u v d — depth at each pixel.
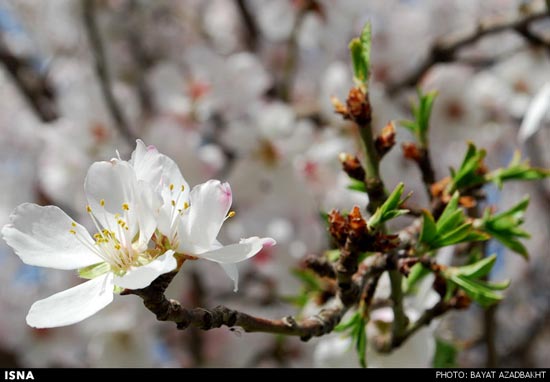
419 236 2.29
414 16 8.03
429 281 2.73
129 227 1.86
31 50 8.73
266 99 6.73
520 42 7.43
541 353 8.95
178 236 1.80
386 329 2.80
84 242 1.87
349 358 2.83
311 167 5.87
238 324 1.84
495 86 6.14
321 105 5.93
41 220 1.88
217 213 1.78
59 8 7.90
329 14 6.60
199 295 6.11
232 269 1.73
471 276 2.24
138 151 1.88
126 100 6.47
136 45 7.86
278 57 7.79
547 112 3.63
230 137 5.84
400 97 6.07
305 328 1.97
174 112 6.20
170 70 6.26
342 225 2.05
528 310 9.37
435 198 2.54
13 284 8.70
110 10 7.79
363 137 2.33
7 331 7.79
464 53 7.83
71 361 7.19
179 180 1.85
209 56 6.24
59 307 1.74
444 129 6.08
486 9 8.70
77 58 8.26
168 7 8.26
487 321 3.40
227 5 8.62
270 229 6.00
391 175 5.54
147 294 1.72
